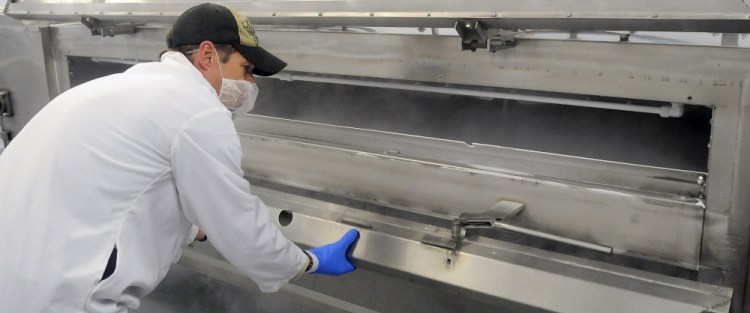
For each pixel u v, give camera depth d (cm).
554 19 120
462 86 154
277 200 174
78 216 110
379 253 149
